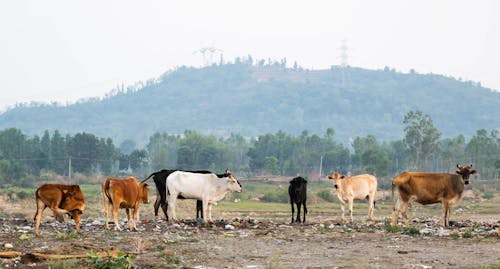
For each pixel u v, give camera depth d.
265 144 157.75
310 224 27.08
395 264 15.80
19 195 65.19
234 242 19.80
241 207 65.44
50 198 19.98
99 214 46.47
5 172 115.25
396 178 24.83
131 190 22.28
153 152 169.12
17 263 15.70
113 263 15.02
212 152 149.38
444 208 24.67
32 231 21.66
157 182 27.50
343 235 21.88
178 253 17.47
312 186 112.25
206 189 26.53
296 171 151.25
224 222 26.41
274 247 18.78
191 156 147.25
